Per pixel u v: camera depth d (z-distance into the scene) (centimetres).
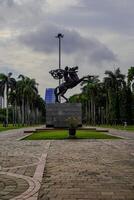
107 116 9669
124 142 2617
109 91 8606
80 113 5353
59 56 6309
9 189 876
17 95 9656
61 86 5459
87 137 3275
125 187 891
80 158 1536
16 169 1211
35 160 1467
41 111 15750
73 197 786
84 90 10269
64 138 3148
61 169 1207
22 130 5691
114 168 1223
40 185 926
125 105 8531
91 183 948
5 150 1967
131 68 6719
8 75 8612
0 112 13700
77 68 5456
